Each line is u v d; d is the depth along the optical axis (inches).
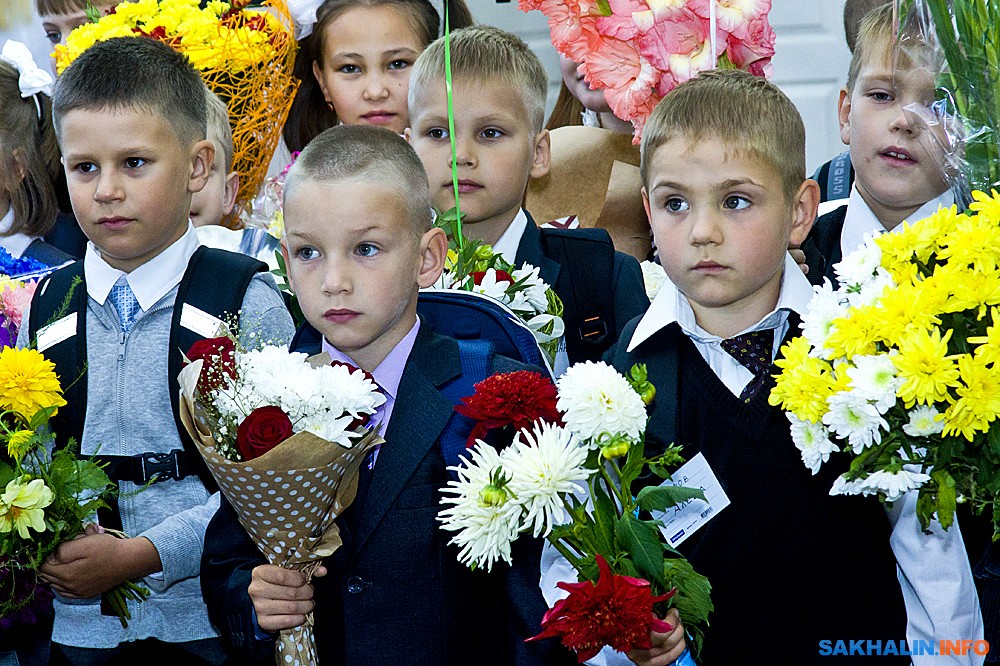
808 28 199.2
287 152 187.5
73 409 119.6
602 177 159.8
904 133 124.0
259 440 89.9
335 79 174.4
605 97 141.8
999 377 82.7
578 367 93.4
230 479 92.6
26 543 108.1
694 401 107.9
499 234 142.8
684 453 106.7
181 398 94.8
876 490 90.3
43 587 112.3
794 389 88.9
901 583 103.3
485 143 140.7
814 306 93.3
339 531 100.8
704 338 109.7
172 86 122.9
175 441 118.6
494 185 140.3
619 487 102.3
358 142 105.8
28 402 107.1
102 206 118.6
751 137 103.9
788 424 105.4
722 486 105.3
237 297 120.8
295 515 94.5
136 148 118.8
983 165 101.0
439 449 102.6
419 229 107.3
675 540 104.6
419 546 100.3
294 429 92.9
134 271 122.3
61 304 123.3
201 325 119.1
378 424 102.5
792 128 107.1
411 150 109.2
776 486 104.6
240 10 159.5
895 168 126.3
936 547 99.0
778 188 105.1
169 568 114.7
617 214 157.9
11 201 173.3
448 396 104.1
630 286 135.9
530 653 98.6
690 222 105.1
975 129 100.7
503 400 92.7
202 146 126.6
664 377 109.5
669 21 135.0
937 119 107.9
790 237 110.1
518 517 91.4
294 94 169.9
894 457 88.4
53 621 120.1
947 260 93.3
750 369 108.1
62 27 193.6
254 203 173.0
